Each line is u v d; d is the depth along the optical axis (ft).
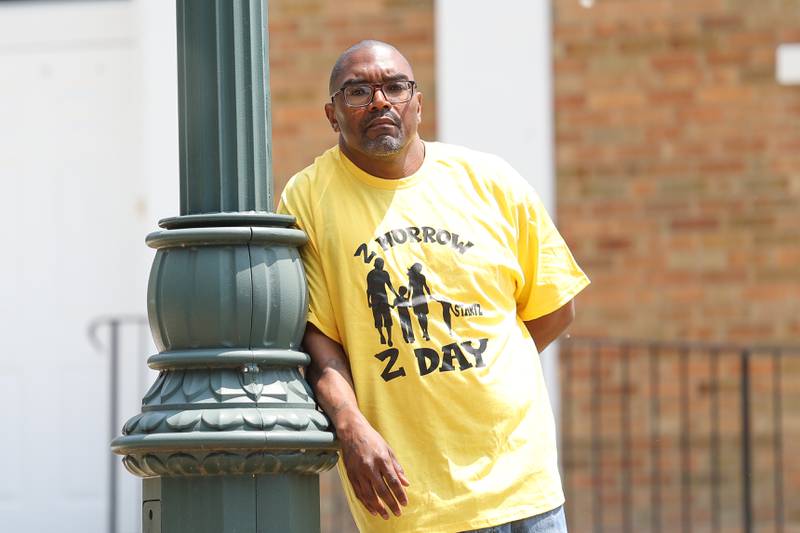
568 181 63.41
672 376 62.23
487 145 63.31
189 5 28.66
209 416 26.91
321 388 28.68
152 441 26.91
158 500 27.76
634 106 63.41
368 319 29.07
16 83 67.21
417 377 28.76
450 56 63.62
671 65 63.46
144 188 65.16
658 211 63.05
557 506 29.60
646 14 63.62
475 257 29.60
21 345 66.23
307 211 30.04
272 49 65.31
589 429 62.28
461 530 28.48
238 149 28.45
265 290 27.76
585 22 63.72
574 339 58.13
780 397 61.98
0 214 66.85
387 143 29.25
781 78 63.10
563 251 31.48
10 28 67.31
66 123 66.90
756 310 62.44
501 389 29.12
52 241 66.54
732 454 61.62
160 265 28.17
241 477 27.20
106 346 65.92
